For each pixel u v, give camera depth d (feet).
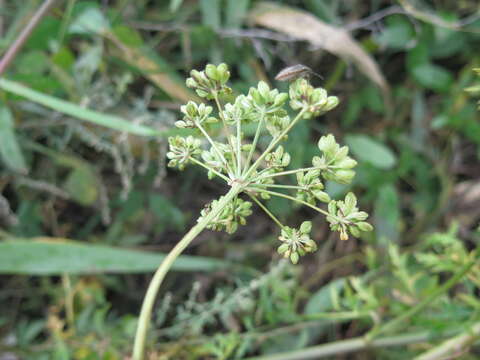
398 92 1.87
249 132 1.30
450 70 1.96
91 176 1.66
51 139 1.66
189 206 1.82
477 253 1.06
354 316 1.24
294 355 1.30
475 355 1.42
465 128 1.75
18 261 1.34
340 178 0.54
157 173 1.76
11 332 1.62
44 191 1.70
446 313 1.15
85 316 1.49
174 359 1.45
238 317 1.51
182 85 1.52
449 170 1.81
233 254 1.76
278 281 1.38
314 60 1.83
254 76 1.69
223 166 0.57
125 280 1.74
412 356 1.45
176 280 1.76
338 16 1.90
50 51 1.69
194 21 1.82
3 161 1.59
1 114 1.43
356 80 1.86
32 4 1.55
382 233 1.67
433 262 1.15
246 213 0.58
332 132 1.84
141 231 1.77
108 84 1.61
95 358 1.39
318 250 1.77
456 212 1.77
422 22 1.79
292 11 1.65
